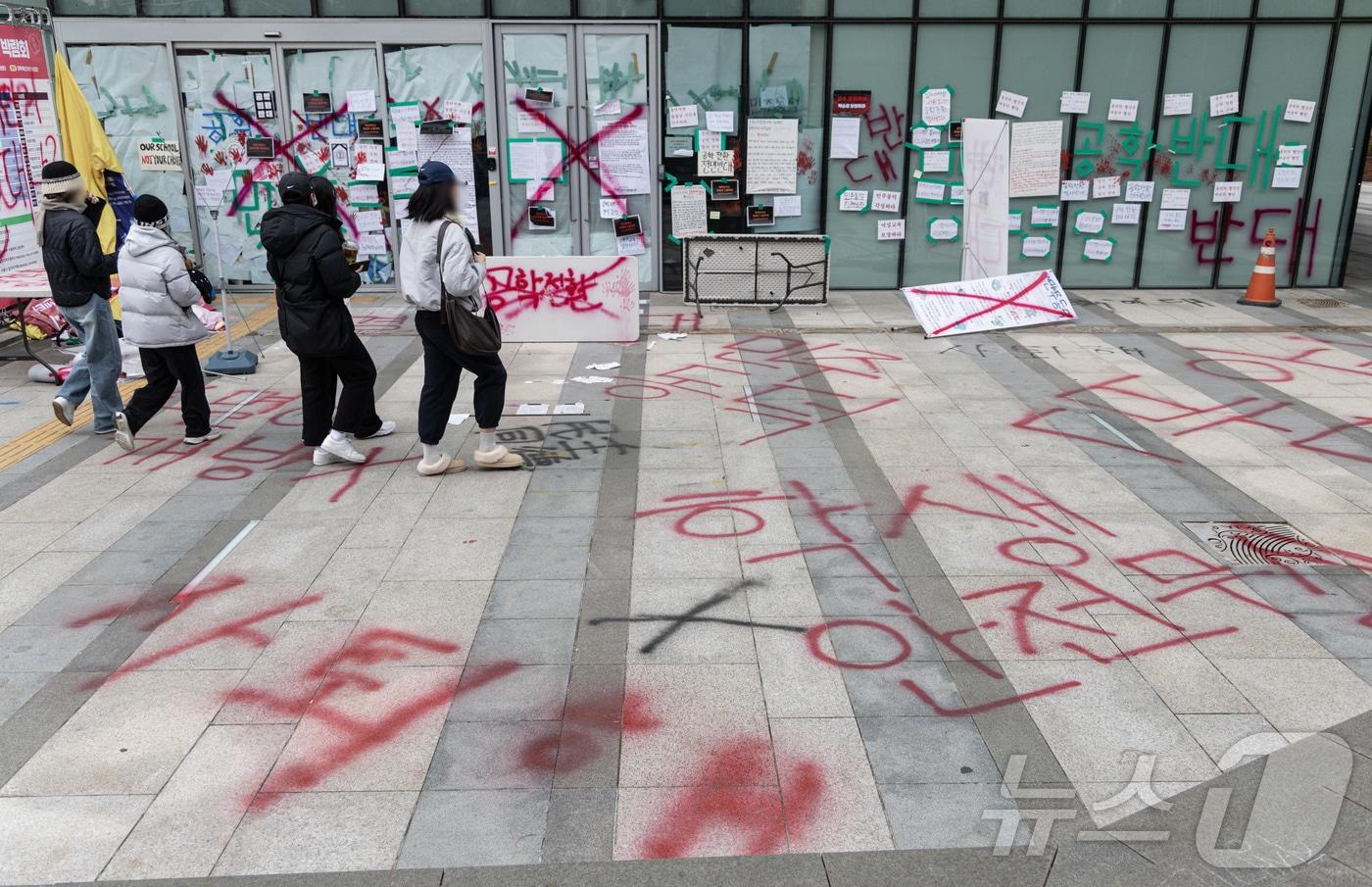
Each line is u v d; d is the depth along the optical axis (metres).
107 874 2.86
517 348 8.80
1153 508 5.36
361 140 10.70
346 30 10.34
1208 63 10.48
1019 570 4.65
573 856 2.92
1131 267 11.20
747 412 7.01
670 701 3.65
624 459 6.11
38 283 7.71
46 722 3.54
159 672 3.85
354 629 4.15
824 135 10.66
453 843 2.97
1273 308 10.39
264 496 5.56
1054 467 5.96
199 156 10.79
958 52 10.41
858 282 11.21
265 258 11.14
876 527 5.12
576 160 10.69
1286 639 4.06
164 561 4.78
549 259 8.77
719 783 3.22
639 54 10.36
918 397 7.34
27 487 5.70
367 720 3.54
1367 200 24.16
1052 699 3.66
